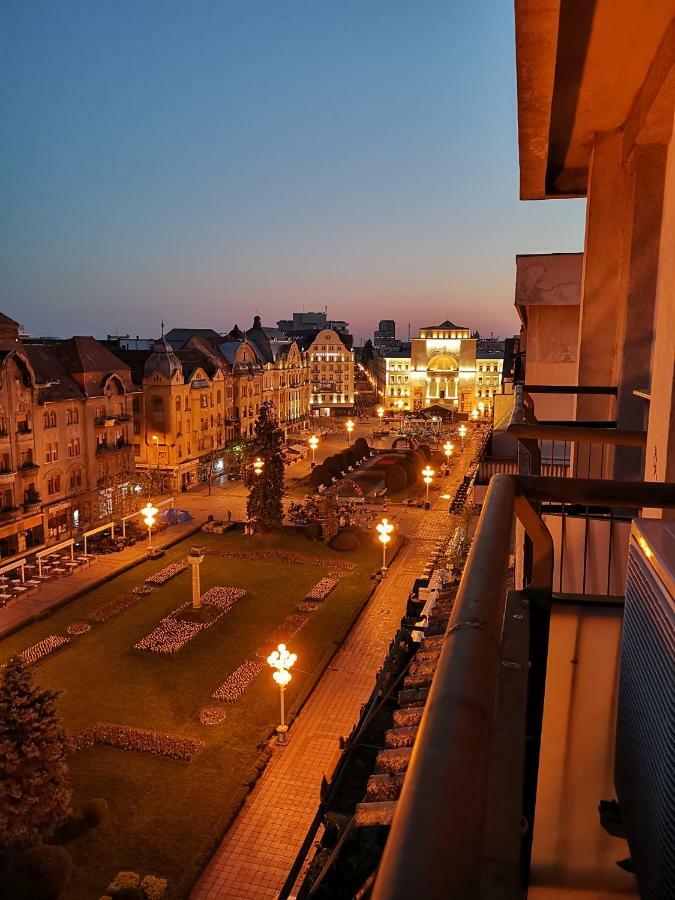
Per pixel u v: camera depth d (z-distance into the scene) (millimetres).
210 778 22062
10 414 40469
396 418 122312
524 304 19188
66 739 18578
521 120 7090
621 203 9016
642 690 2709
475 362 124875
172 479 62969
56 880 16688
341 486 64562
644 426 8336
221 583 39656
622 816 3020
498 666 1249
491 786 1823
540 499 3008
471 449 88250
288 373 94062
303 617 34875
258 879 18297
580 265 18641
